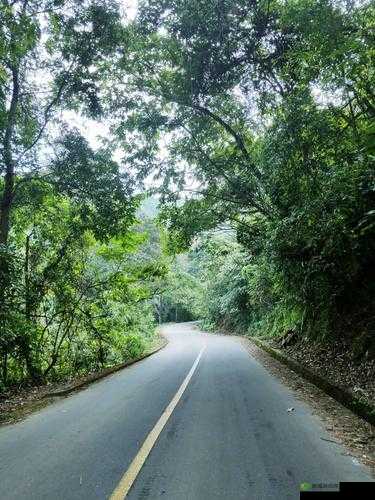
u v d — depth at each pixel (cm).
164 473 492
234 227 1866
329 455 538
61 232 1441
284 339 1916
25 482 479
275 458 531
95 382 1293
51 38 1196
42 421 782
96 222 1341
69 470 511
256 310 3228
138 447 589
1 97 1149
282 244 1212
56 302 1459
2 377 1204
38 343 1324
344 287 1112
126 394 1029
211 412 787
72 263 1473
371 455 538
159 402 904
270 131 1180
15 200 1377
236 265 3094
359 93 976
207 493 435
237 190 1534
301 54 934
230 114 1602
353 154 979
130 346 2120
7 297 1148
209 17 1170
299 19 955
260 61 1248
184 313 7594
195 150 1662
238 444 591
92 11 1130
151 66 1509
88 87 1248
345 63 848
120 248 1803
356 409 741
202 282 4844
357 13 852
